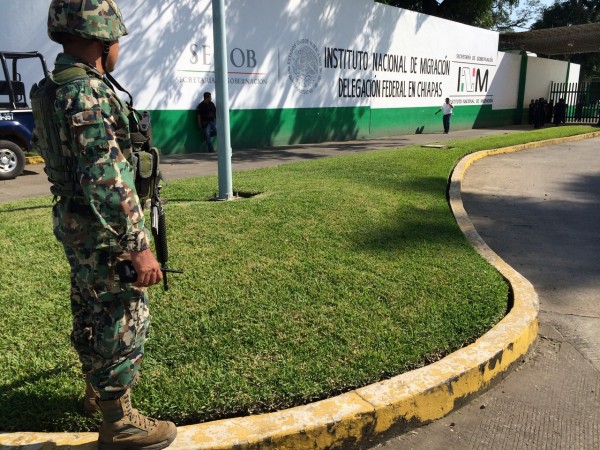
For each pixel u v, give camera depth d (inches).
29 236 201.6
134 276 79.4
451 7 1152.2
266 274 166.2
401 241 207.2
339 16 712.4
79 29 77.1
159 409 100.6
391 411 105.0
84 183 75.2
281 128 668.1
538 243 247.1
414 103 877.8
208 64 575.8
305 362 118.4
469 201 337.7
